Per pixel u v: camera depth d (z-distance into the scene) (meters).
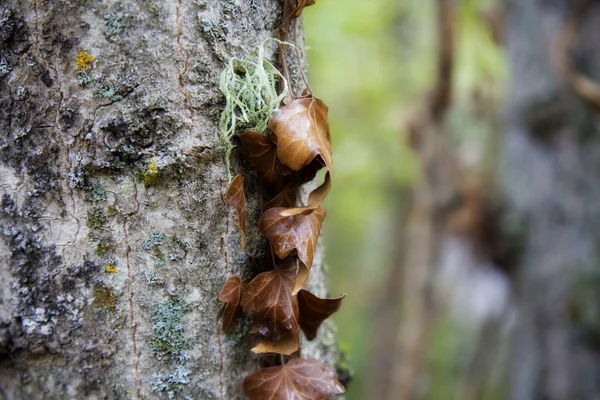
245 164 0.48
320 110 0.47
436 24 1.15
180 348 0.48
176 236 0.47
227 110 0.46
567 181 0.97
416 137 1.31
